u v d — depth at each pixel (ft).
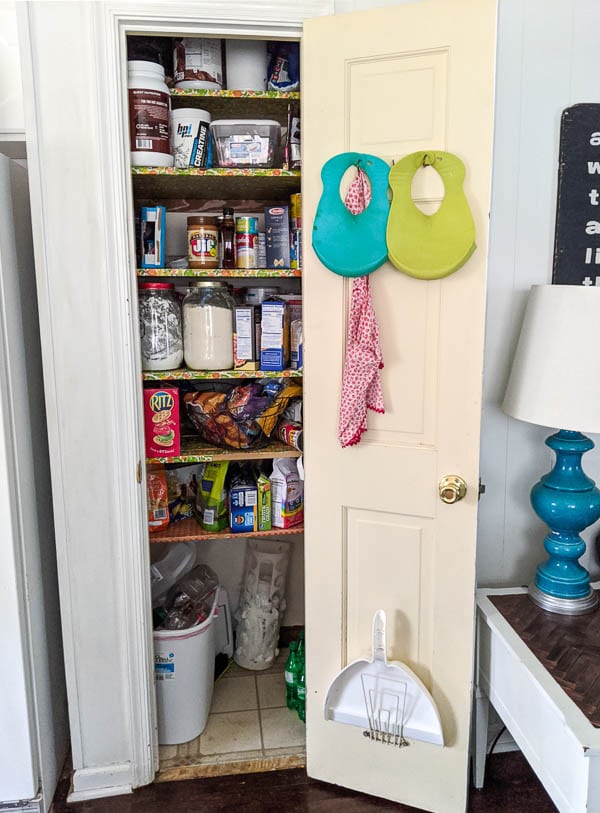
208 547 7.72
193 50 5.62
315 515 5.65
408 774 5.71
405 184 4.92
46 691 5.74
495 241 5.73
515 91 5.53
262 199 6.94
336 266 5.08
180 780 6.01
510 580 6.34
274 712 6.79
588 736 4.01
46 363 5.24
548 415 4.93
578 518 5.32
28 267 5.60
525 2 5.44
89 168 5.08
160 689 6.23
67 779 6.06
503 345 5.90
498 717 6.35
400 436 5.33
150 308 5.84
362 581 5.66
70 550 5.53
